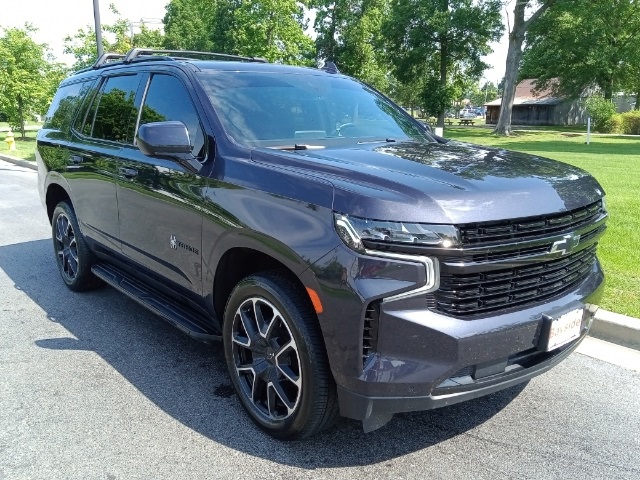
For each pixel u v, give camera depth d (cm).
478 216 244
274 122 357
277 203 279
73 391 354
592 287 310
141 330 454
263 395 312
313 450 294
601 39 4484
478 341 246
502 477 272
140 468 278
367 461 285
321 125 376
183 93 372
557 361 290
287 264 268
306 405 274
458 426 318
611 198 921
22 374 378
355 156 309
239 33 2203
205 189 322
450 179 269
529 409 336
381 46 5000
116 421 320
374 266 239
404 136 399
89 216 475
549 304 276
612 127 4309
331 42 5062
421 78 5550
